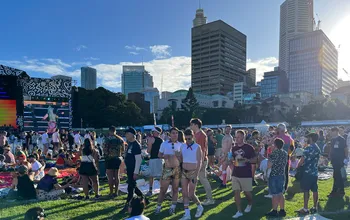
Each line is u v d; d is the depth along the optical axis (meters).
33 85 29.89
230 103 138.25
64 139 21.45
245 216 5.70
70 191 7.82
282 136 7.29
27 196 6.98
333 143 7.32
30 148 19.86
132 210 3.97
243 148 5.74
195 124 6.63
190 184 5.73
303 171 5.93
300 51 165.88
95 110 58.91
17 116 28.77
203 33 160.25
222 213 5.93
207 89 157.62
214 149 11.55
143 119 72.56
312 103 111.12
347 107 91.50
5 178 9.89
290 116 101.44
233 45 166.50
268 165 5.75
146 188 8.31
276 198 5.66
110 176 7.36
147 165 11.71
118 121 61.62
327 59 166.00
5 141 15.67
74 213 5.83
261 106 122.88
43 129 30.56
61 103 31.61
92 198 7.16
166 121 87.44
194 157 5.69
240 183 5.69
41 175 9.27
